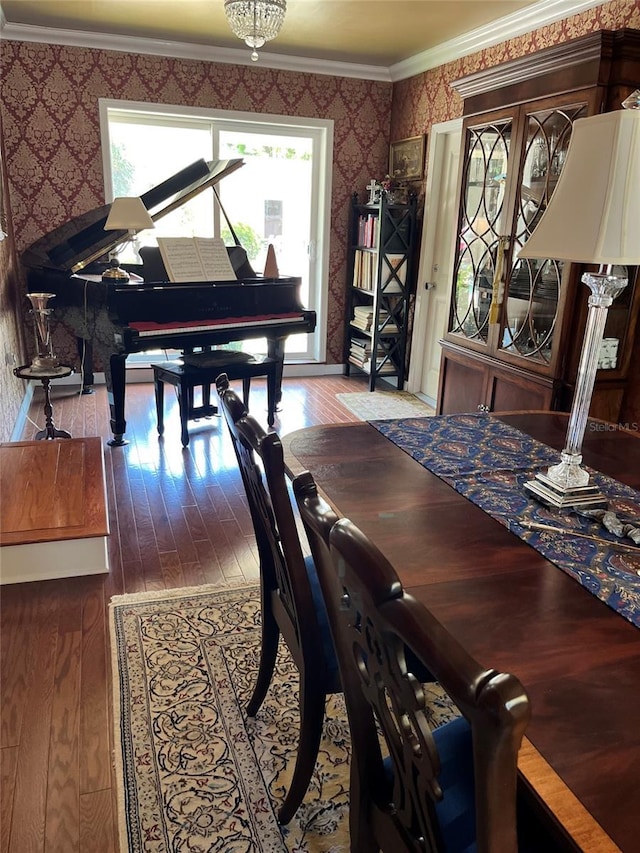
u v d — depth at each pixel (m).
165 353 5.18
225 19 3.79
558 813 0.68
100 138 4.48
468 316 3.57
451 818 0.91
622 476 1.63
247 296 4.03
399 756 0.85
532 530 1.31
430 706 1.81
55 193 4.51
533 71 2.84
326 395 4.95
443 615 1.01
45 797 1.50
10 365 3.80
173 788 1.53
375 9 3.48
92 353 4.77
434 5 3.39
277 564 1.43
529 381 3.00
